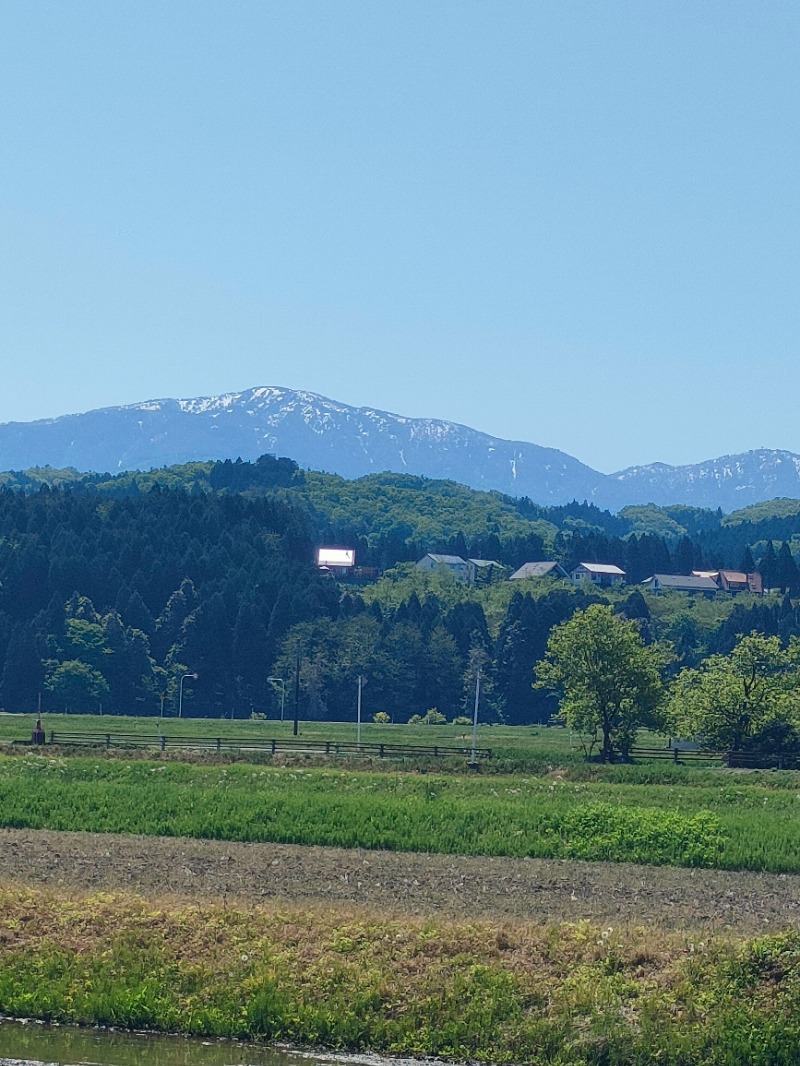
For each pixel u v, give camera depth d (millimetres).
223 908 39562
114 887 45781
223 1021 33719
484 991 34125
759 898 47938
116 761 83250
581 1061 31719
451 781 78250
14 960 36656
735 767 104625
